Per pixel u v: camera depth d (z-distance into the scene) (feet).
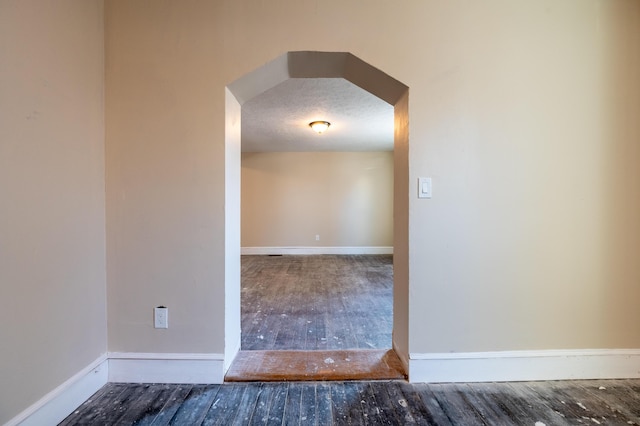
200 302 5.39
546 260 5.48
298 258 19.81
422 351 5.43
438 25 5.35
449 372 5.45
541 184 5.45
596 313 5.52
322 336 7.45
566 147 5.45
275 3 5.32
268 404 4.81
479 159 5.40
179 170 5.34
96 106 5.13
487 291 5.45
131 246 5.37
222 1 5.31
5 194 3.64
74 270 4.68
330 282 13.39
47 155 4.20
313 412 4.64
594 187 5.47
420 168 5.37
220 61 5.32
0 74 3.56
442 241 5.41
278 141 18.39
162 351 5.41
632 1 5.44
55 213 4.33
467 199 5.41
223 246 5.38
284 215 21.65
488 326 5.47
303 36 5.31
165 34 5.30
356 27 5.32
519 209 5.44
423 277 5.41
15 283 3.77
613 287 5.52
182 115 5.32
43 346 4.16
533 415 4.57
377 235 21.71
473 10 5.36
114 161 5.33
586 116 5.45
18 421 3.81
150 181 5.34
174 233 5.37
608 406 4.78
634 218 5.50
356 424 4.40
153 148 5.33
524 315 5.48
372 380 5.46
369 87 6.26
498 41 5.38
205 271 5.38
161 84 5.32
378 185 21.62
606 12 5.43
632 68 5.47
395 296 6.34
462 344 5.46
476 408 4.74
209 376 5.38
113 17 5.31
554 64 5.41
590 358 5.52
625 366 5.52
